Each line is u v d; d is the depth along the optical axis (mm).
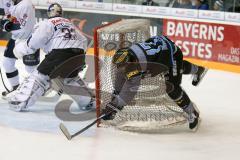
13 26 9758
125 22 8586
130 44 8430
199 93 10945
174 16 14031
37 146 7383
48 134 7871
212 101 10273
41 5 15727
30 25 9781
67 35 8547
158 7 14250
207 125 8594
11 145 7398
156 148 7414
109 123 8273
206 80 12188
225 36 13125
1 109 9094
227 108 9758
